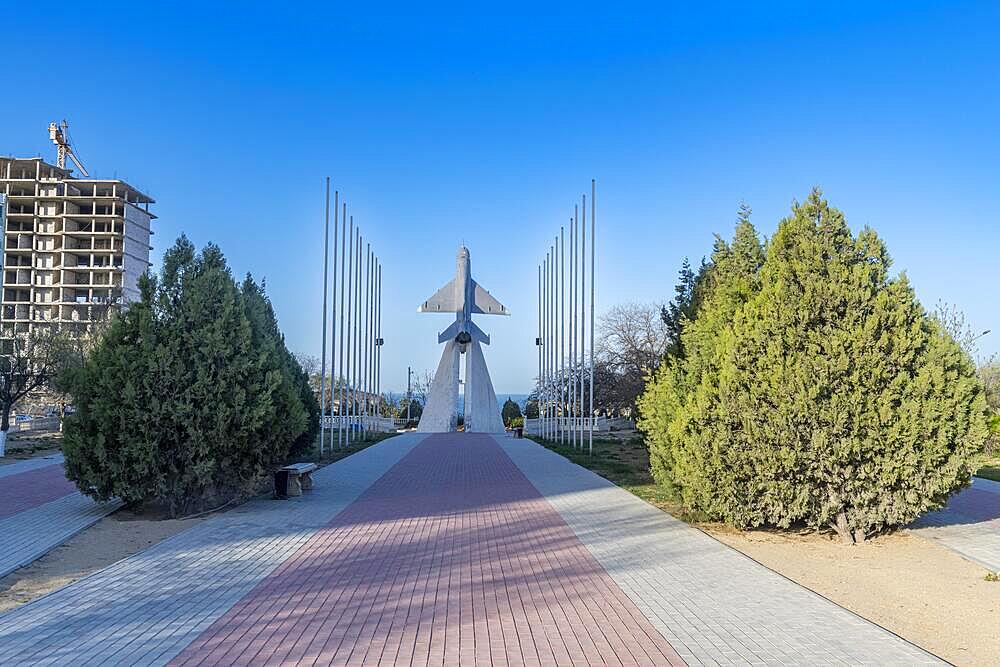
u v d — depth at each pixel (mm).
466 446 33250
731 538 11328
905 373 10602
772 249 11719
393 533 11492
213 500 13898
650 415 13797
